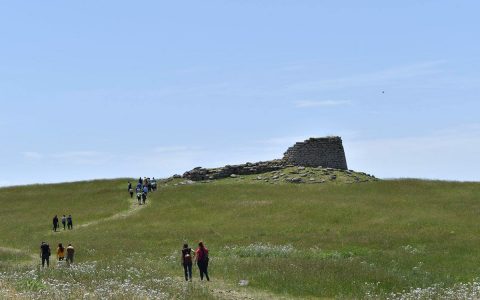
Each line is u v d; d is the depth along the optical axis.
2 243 55.44
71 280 29.02
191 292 26.19
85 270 32.91
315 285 28.75
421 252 39.91
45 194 81.00
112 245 48.59
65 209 71.06
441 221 51.84
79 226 61.62
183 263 31.62
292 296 27.19
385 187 68.69
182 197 70.19
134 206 69.38
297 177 77.06
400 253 39.72
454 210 56.34
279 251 41.19
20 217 68.12
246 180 79.62
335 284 28.94
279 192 68.81
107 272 32.38
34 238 56.16
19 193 82.69
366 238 46.59
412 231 48.78
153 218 61.44
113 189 81.12
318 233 50.31
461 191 65.19
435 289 26.48
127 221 61.00
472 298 23.70
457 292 25.52
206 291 26.94
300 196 66.00
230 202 65.12
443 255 38.34
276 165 84.81
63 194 80.31
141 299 22.50
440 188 67.44
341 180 75.94
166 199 70.12
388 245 43.62
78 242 51.44
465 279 30.42
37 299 21.66
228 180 80.94
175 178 85.88
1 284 24.72
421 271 32.59
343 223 53.88
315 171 80.12
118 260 39.41
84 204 73.12
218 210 62.03
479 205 57.97
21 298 21.33
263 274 31.45
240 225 55.19
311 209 59.25
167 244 48.72
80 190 82.69
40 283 26.02
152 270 34.19
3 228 62.94
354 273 31.27
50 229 61.00
